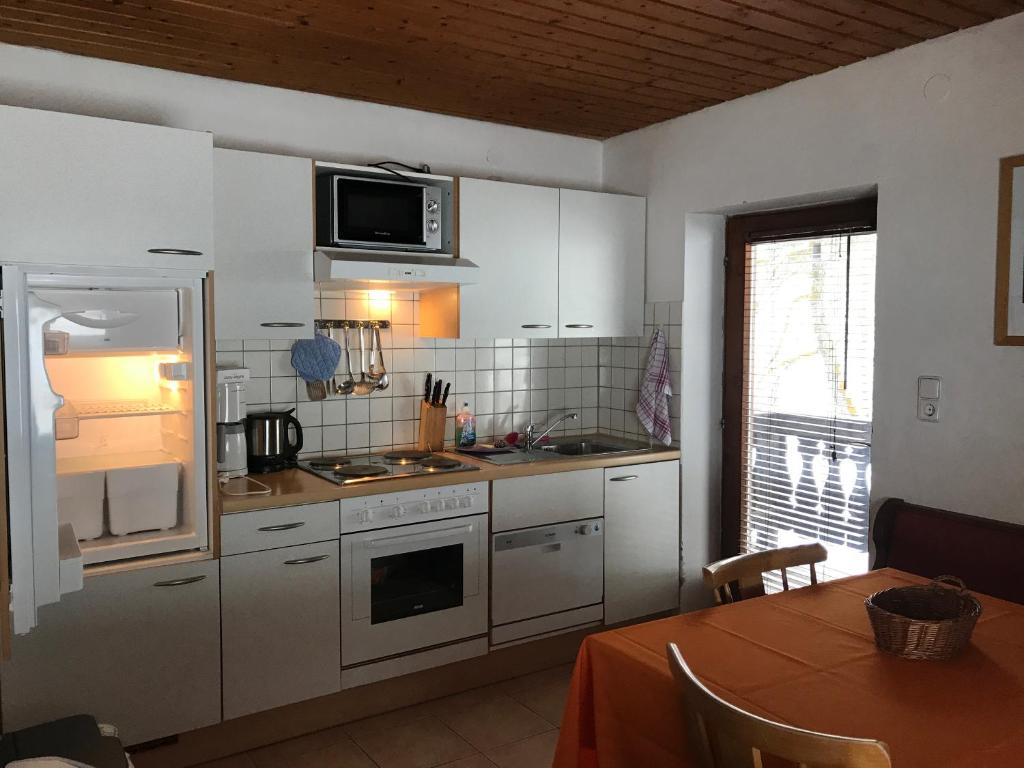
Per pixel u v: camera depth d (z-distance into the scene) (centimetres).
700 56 293
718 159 358
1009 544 251
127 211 255
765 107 336
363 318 361
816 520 348
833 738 129
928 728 149
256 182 300
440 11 249
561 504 348
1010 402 261
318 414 352
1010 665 177
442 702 326
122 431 298
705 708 144
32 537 198
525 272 363
